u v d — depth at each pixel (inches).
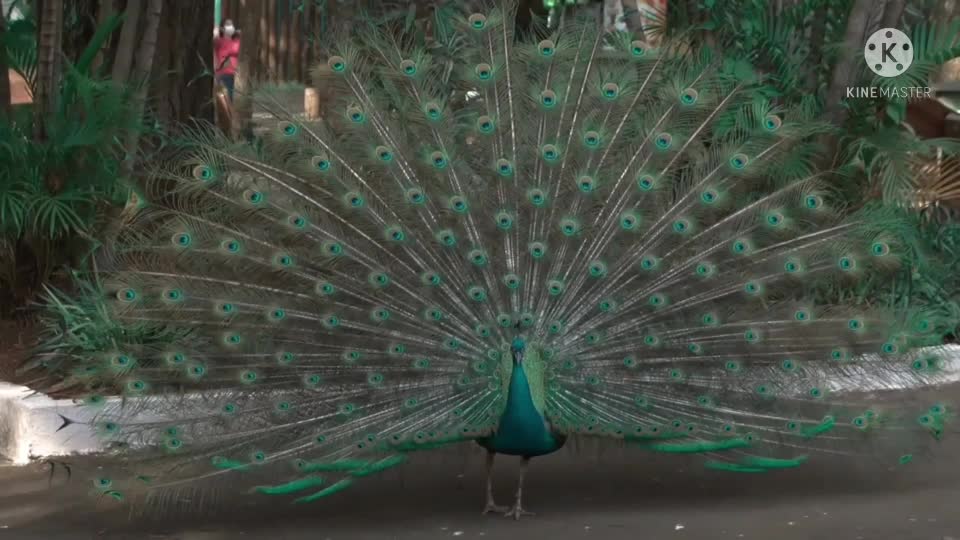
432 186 364.2
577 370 355.6
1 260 525.7
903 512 365.4
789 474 413.4
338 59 370.3
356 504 384.8
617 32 384.2
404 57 378.0
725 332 362.3
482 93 371.2
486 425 349.1
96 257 505.4
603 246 360.5
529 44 377.7
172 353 352.5
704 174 369.1
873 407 363.6
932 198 633.0
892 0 585.6
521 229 358.9
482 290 353.7
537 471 425.4
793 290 375.6
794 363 365.1
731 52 587.2
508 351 352.2
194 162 366.9
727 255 366.3
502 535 347.9
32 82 536.1
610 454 443.2
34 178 495.2
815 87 608.7
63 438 433.4
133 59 545.0
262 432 343.3
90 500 382.9
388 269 356.8
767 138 373.1
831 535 343.0
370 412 350.6
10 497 387.2
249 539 345.4
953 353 518.9
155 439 338.6
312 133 365.1
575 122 369.4
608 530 350.9
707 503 379.6
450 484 408.8
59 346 469.7
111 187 503.2
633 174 363.9
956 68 754.8
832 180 568.4
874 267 376.8
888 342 366.9
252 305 355.9
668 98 370.3
